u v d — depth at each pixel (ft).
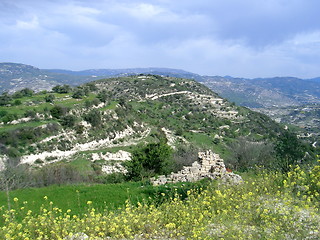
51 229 29.94
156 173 87.61
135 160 87.04
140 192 55.88
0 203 50.37
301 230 24.91
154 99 375.66
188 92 424.05
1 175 79.46
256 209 29.76
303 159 88.63
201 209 33.58
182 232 30.22
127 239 29.84
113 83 420.36
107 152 184.34
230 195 36.63
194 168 68.13
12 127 170.30
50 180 91.66
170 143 215.72
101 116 221.87
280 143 94.94
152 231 31.35
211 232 28.48
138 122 244.42
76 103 225.76
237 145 118.11
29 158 155.53
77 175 106.63
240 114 352.08
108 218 33.09
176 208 34.86
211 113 349.41
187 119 316.40
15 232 28.71
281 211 27.76
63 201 52.60
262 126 308.19
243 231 26.66
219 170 64.80
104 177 114.62
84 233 30.45
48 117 197.26
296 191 34.63
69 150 177.47
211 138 241.35
